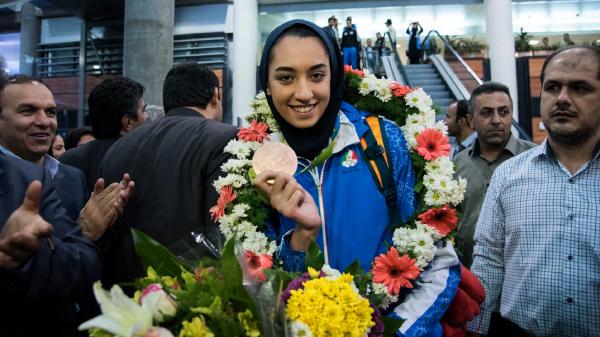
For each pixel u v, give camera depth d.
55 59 12.68
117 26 12.08
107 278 1.51
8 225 0.96
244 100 11.89
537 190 1.64
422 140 1.24
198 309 0.75
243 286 0.79
